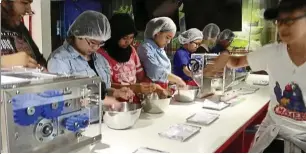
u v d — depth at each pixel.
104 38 1.53
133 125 1.44
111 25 1.86
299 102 1.34
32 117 0.86
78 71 1.49
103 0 3.72
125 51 1.96
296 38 1.26
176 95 2.02
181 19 4.54
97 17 1.48
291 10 1.22
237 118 1.66
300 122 1.36
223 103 1.97
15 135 0.82
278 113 1.44
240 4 4.65
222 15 4.69
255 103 2.09
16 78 0.92
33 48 1.94
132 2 3.88
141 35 3.43
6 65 1.14
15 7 1.71
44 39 2.65
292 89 1.36
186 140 1.26
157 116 1.63
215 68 2.04
